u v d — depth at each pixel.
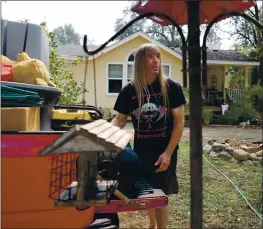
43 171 2.28
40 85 2.77
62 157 2.28
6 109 2.37
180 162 7.20
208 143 8.94
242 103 17.03
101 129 1.79
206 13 1.91
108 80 17.88
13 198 2.25
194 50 1.63
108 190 1.93
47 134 2.28
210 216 4.27
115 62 17.84
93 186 1.83
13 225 2.26
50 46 7.97
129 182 2.52
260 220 4.16
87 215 2.39
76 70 17.22
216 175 6.28
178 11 1.81
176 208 4.53
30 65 2.83
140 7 1.74
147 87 2.90
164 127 2.95
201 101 1.65
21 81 2.79
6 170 2.23
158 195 2.55
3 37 3.78
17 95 2.49
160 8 1.75
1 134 2.25
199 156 1.65
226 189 5.39
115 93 17.94
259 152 7.57
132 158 2.53
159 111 2.91
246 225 4.03
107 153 2.48
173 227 3.95
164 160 2.85
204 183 5.72
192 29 1.64
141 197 2.50
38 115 2.81
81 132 1.62
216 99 19.92
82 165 1.82
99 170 2.46
